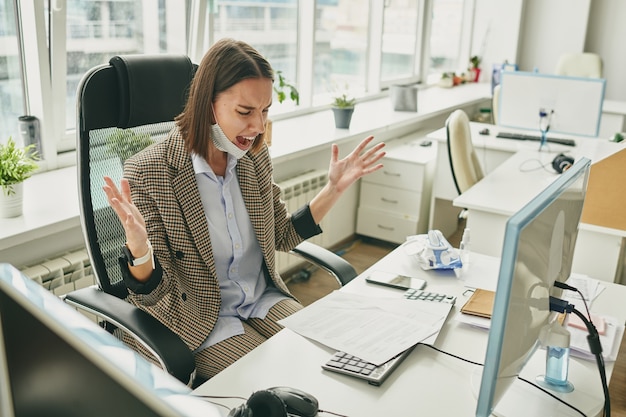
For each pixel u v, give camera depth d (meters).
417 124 4.69
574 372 1.30
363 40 4.72
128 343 1.60
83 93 1.50
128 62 1.55
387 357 1.27
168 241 1.55
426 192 3.74
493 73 5.49
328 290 3.28
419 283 1.66
